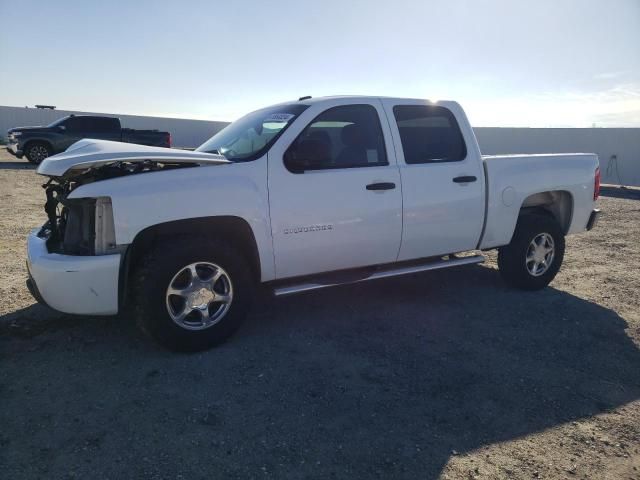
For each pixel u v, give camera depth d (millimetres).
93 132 18344
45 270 3422
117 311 3562
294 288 4059
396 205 4395
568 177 5406
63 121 18250
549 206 5719
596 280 5926
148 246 3709
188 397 3141
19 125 36281
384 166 4391
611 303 5102
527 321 4551
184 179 3621
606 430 2896
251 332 4191
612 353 3934
